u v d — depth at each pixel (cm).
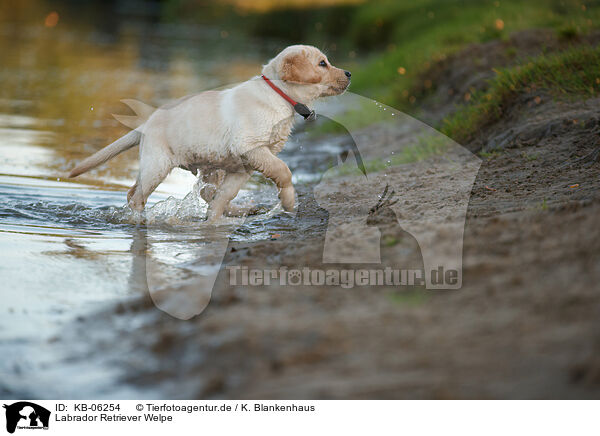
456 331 375
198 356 395
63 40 3269
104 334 451
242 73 2402
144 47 3186
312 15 4069
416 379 336
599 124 828
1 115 1500
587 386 305
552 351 336
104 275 569
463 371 336
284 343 386
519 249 480
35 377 396
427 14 2822
